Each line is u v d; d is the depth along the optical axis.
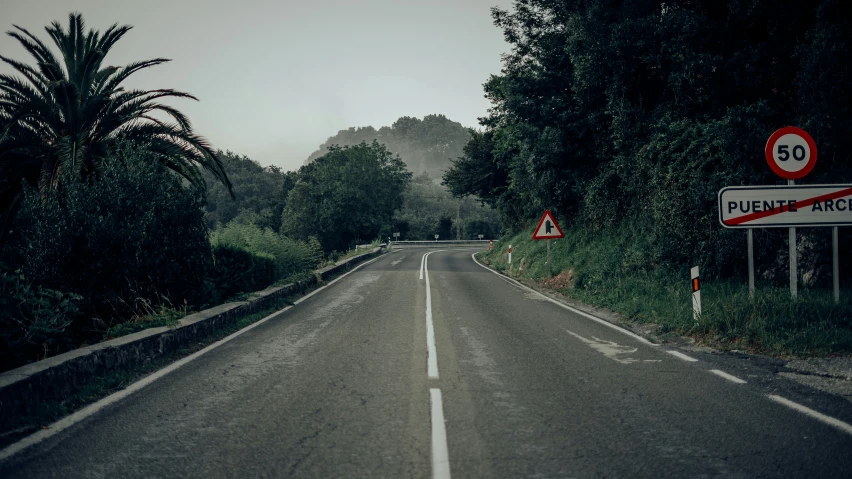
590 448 4.07
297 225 70.88
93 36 15.00
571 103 19.25
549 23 20.53
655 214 13.52
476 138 39.56
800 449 4.01
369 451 4.04
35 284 8.62
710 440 4.21
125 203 9.79
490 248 45.25
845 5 11.18
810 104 11.55
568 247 20.16
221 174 15.55
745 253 11.20
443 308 12.24
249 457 3.95
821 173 11.38
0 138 12.52
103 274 9.44
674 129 13.56
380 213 71.00
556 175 20.38
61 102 13.50
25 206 9.53
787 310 8.30
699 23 13.96
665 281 12.46
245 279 14.38
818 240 10.41
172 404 5.27
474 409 5.02
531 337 8.71
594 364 6.82
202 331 8.88
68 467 3.81
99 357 6.14
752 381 5.95
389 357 7.27
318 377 6.25
